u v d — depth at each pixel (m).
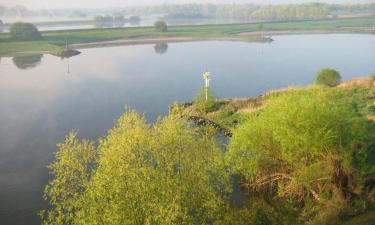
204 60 163.12
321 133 31.97
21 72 142.38
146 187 25.59
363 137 34.69
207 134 32.88
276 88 107.81
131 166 26.56
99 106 90.44
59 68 150.88
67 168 29.33
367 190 31.97
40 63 165.25
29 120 79.44
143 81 120.81
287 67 141.12
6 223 37.84
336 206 30.23
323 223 29.12
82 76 132.50
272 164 36.25
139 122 30.77
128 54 188.50
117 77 129.25
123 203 25.53
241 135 36.62
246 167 36.59
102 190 25.81
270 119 35.22
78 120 78.50
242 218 31.41
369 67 135.88
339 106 36.28
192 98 96.69
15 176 50.44
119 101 95.12
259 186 35.78
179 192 26.98
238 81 118.12
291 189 34.09
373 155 35.03
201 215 29.31
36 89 112.06
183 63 156.38
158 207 25.03
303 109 33.72
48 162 55.59
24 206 41.34
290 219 31.58
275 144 35.25
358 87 69.00
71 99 98.38
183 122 31.83
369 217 28.31
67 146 30.50
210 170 31.14
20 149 61.66
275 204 34.00
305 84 111.69
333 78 76.25
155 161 28.53
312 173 32.34
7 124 76.75
